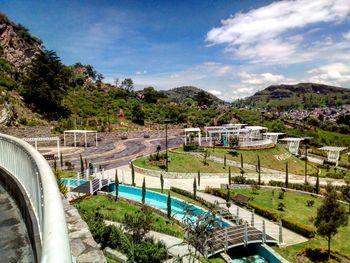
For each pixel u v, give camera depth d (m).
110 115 108.81
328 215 27.36
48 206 2.97
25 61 111.06
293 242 30.47
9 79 89.06
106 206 34.00
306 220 37.22
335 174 67.31
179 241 25.16
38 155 5.71
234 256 27.30
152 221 28.50
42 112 87.25
